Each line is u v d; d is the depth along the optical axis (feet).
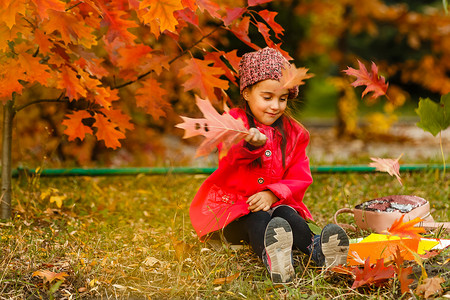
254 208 8.82
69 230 10.53
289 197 9.06
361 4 30.71
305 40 30.45
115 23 9.38
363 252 8.40
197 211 9.37
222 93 10.73
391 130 36.99
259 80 8.82
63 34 9.09
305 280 7.98
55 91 18.39
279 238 7.59
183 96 19.31
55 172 14.15
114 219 11.69
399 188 14.57
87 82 10.24
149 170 14.89
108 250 9.55
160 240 10.17
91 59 10.16
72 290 7.98
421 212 10.00
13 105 11.23
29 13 9.28
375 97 9.71
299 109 9.86
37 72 9.69
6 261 8.80
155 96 11.68
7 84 9.64
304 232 8.55
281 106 8.98
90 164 19.45
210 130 7.22
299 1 29.22
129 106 19.44
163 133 22.94
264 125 9.20
